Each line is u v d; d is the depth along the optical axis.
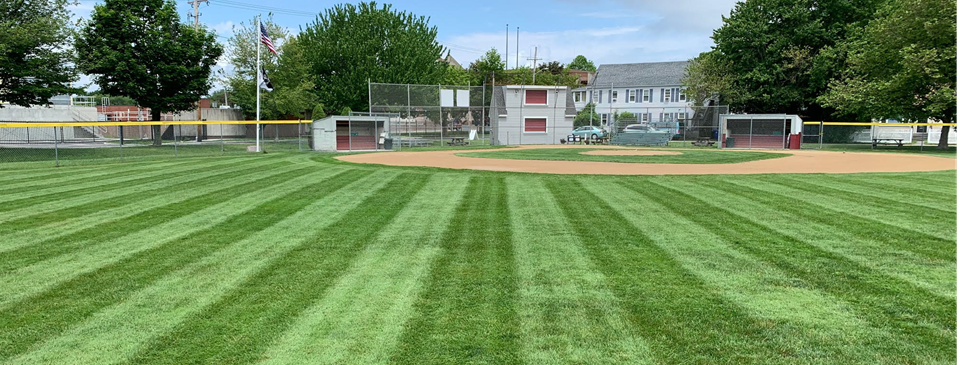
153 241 6.66
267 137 50.72
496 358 3.40
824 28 39.66
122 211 8.90
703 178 14.11
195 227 7.56
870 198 10.05
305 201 10.07
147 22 32.69
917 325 3.81
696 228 7.30
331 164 18.92
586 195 10.84
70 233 7.14
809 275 5.02
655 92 61.53
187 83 33.78
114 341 3.68
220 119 49.91
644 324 3.92
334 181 13.51
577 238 6.74
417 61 46.28
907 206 9.02
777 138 32.69
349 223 7.86
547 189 11.90
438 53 51.66
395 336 3.74
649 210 8.87
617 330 3.82
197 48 34.00
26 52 25.30
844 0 38.47
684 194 10.87
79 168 17.08
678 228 7.31
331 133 27.03
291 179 13.92
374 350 3.53
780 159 21.95
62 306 4.34
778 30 40.28
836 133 38.22
